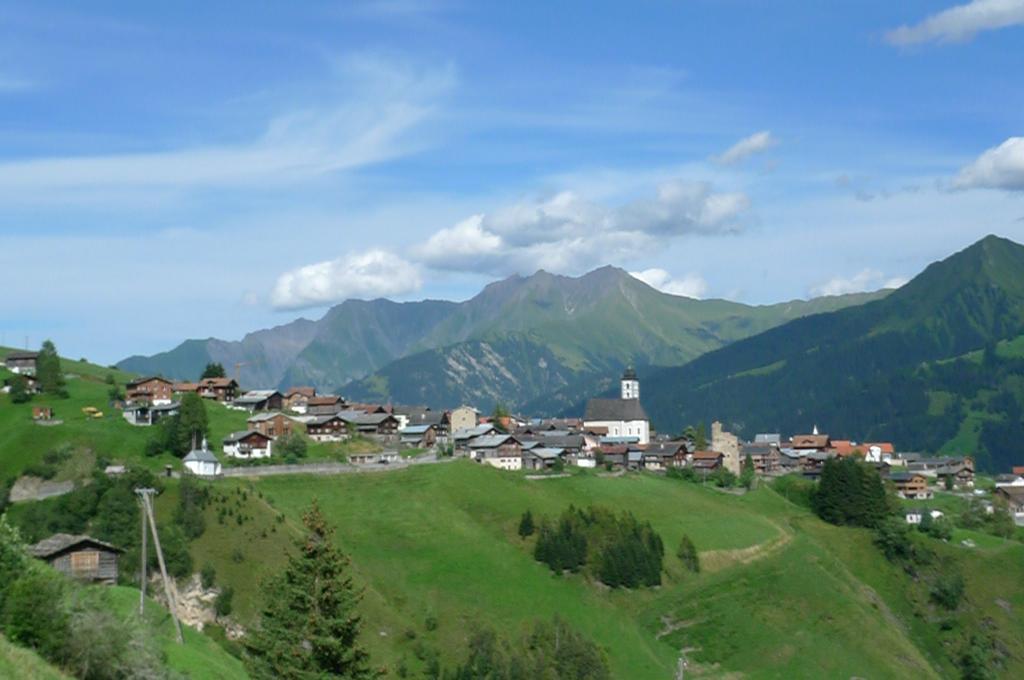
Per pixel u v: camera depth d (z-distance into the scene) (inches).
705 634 7121.1
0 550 2812.5
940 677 7568.9
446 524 7421.3
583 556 7332.7
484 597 6505.9
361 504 7495.1
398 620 5782.5
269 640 3590.1
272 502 6879.9
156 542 4003.4
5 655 2458.2
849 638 7529.5
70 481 6791.3
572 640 6008.9
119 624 2854.3
